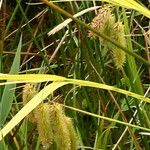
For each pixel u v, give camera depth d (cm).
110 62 83
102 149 62
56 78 38
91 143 81
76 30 79
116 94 77
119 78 70
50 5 39
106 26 42
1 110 57
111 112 76
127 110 78
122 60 43
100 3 81
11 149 67
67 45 78
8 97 56
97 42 68
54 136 40
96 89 75
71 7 73
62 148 40
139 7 41
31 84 46
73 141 41
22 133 67
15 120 37
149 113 72
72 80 39
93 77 68
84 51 67
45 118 39
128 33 62
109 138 71
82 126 74
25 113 37
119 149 67
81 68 78
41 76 38
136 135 77
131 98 80
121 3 41
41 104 40
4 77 37
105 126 76
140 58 42
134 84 63
